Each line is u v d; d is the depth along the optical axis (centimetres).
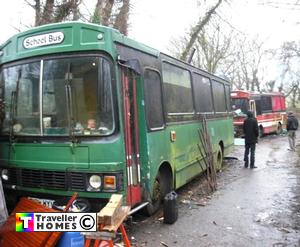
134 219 782
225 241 671
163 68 852
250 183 1178
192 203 933
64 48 648
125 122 644
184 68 1009
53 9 1211
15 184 696
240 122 2653
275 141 2711
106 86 628
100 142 620
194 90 1082
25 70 688
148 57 767
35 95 674
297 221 788
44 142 657
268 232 721
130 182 652
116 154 618
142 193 707
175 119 897
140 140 709
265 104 3097
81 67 640
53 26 660
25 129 683
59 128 648
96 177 618
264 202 940
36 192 668
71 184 633
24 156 680
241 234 708
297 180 1222
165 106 836
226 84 1542
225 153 1484
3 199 594
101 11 1259
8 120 706
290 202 940
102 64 630
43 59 668
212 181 1092
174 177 875
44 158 657
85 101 636
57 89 653
